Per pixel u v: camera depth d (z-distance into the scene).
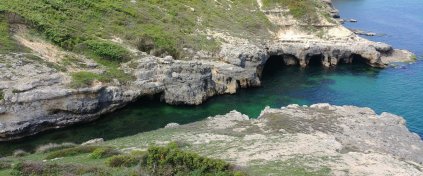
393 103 71.31
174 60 73.75
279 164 34.62
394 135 53.06
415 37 111.00
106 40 76.50
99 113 64.44
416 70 88.44
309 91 77.81
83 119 62.72
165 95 70.94
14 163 33.72
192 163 28.70
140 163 29.83
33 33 71.19
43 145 54.94
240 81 78.19
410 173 35.22
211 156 37.59
